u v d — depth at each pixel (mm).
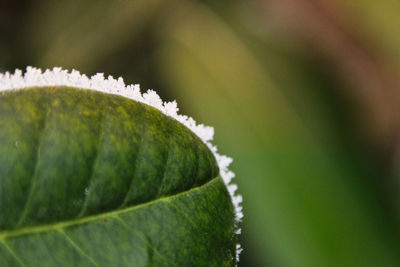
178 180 138
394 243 267
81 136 133
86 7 314
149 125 137
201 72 310
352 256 264
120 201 134
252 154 284
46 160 130
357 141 306
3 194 128
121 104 136
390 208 281
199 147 141
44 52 308
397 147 309
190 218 137
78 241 131
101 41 313
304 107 307
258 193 273
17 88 132
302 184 278
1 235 128
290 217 268
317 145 296
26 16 311
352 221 271
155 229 135
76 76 136
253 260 257
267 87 310
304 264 258
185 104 301
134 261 133
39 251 129
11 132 130
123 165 134
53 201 130
